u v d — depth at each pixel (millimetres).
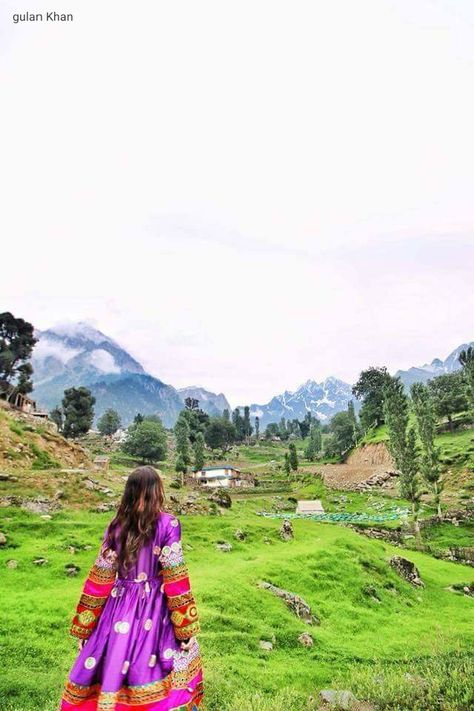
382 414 148125
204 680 10766
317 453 192500
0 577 20141
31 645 12641
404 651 16625
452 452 88062
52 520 31516
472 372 71188
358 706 8875
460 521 58188
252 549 32188
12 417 59188
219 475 129625
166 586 4590
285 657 14914
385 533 53031
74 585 20109
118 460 140375
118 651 4332
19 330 110375
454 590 31281
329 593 23938
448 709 8227
